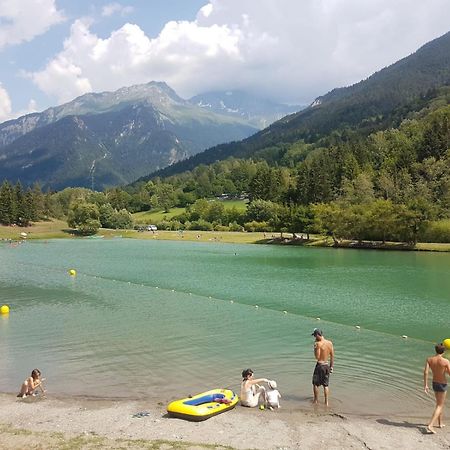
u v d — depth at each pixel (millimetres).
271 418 18734
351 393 21594
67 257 96125
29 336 32188
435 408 18688
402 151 187250
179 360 26656
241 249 117062
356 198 147750
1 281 60688
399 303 44750
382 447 16188
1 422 18516
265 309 41969
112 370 24953
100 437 16828
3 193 199750
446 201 130125
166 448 15781
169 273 68438
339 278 62438
